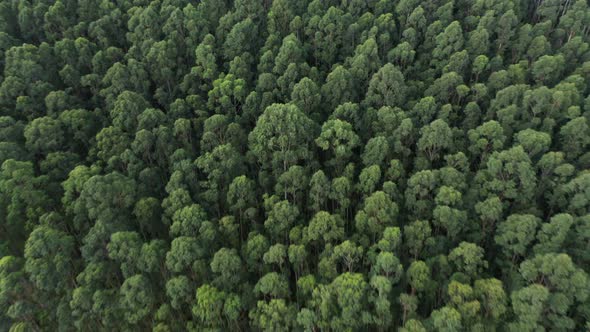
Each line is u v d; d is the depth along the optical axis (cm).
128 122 6378
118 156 5922
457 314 3650
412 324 3775
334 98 6825
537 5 9175
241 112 7425
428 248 4875
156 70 7900
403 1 8356
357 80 7162
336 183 5212
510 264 4744
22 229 5288
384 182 5362
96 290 4294
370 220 4775
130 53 8106
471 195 5238
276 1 8550
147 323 4825
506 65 7931
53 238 4347
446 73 7000
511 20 7638
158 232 5588
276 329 4091
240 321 4741
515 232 4484
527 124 6006
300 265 4856
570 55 7400
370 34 8038
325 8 9256
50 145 6131
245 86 7269
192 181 5600
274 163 5766
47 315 4459
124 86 7331
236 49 8012
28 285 4241
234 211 5588
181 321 4706
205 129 6278
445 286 4350
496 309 3856
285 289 4300
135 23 8525
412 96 7212
